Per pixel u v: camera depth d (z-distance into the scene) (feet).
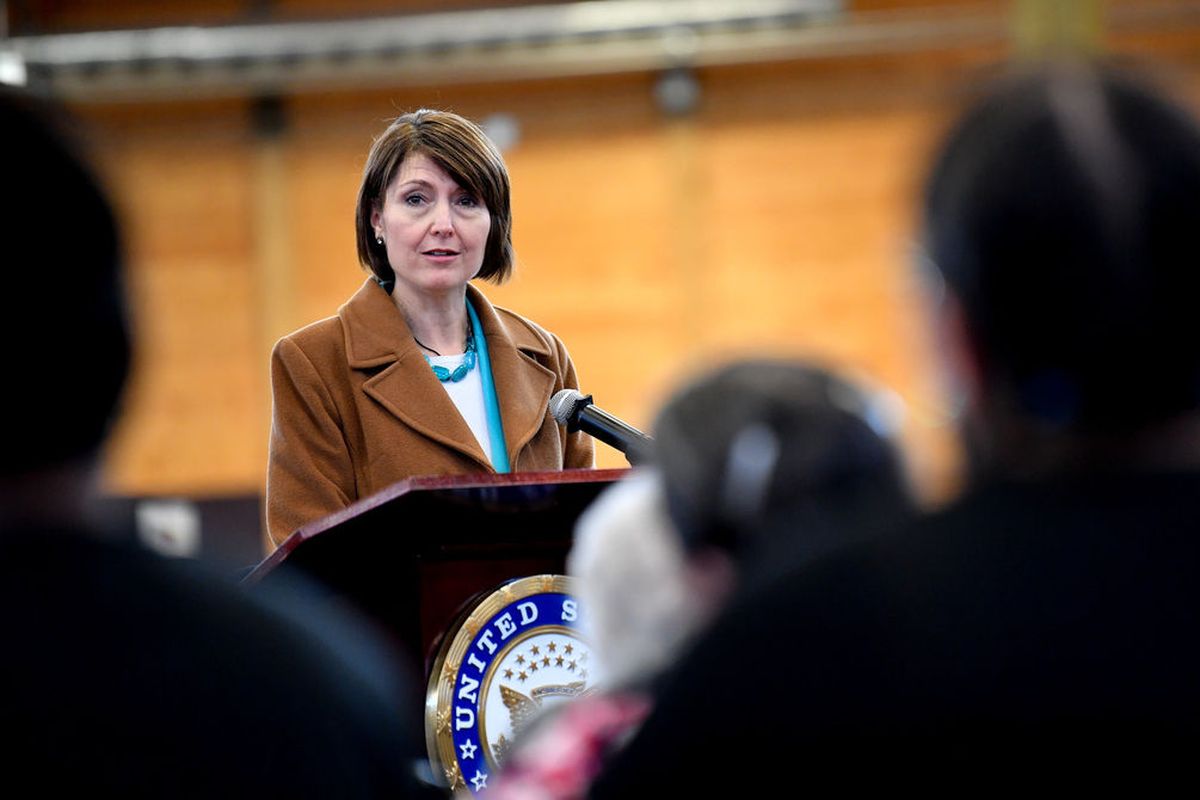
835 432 10.89
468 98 71.56
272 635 11.29
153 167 71.46
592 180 71.36
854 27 69.41
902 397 68.49
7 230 10.75
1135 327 9.71
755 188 70.95
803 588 10.13
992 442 10.32
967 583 9.89
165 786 10.68
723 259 71.00
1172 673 9.58
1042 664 9.66
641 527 11.76
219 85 70.18
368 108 71.67
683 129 71.15
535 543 17.71
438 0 70.74
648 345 71.00
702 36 69.51
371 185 24.09
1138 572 9.74
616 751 11.01
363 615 17.46
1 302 10.73
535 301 71.26
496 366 23.85
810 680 9.92
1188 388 9.92
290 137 71.56
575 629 17.56
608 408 70.85
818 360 11.48
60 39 68.64
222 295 71.41
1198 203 9.79
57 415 10.93
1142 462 10.05
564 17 69.10
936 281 10.34
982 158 10.02
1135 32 68.85
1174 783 9.50
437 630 17.49
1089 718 9.58
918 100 70.13
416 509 16.85
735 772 9.98
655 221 71.20
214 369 71.05
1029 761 9.61
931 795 9.71
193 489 70.64
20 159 10.85
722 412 11.00
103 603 10.89
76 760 10.59
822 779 9.86
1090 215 9.73
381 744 11.58
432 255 23.58
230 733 10.88
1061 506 9.96
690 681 10.21
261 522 48.32
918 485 11.24
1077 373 9.87
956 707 9.70
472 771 17.20
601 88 71.41
